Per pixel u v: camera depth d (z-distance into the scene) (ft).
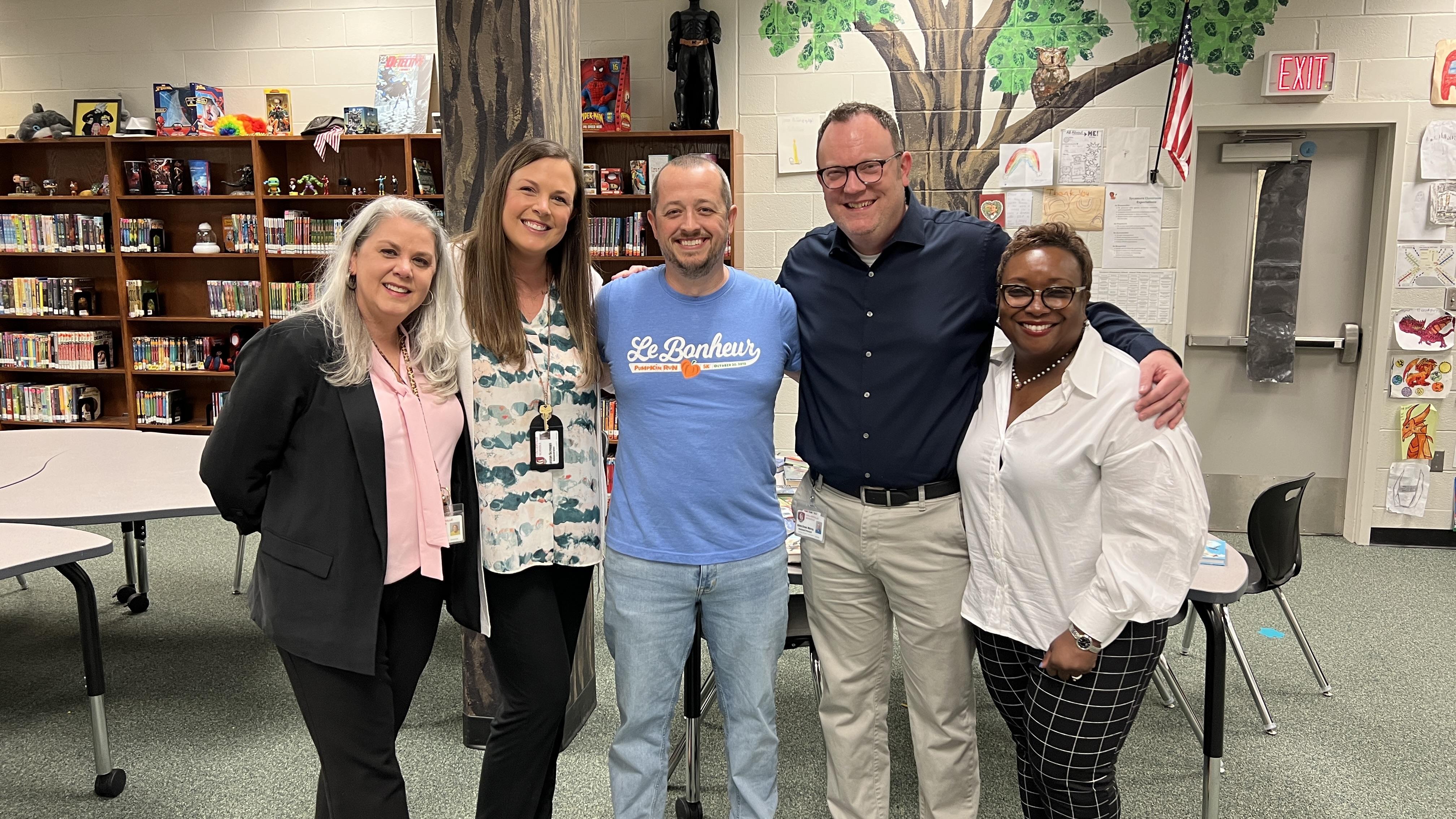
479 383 5.92
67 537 8.04
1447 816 7.88
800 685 10.52
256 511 5.56
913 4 16.37
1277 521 9.18
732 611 6.21
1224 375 16.90
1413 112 15.28
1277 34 15.52
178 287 19.81
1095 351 5.39
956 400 6.22
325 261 5.72
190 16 18.79
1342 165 16.05
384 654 5.58
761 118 16.97
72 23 19.04
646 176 16.93
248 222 18.66
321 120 18.08
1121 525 5.20
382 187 18.43
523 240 5.66
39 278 19.29
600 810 7.95
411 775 8.53
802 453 6.72
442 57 8.48
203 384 19.90
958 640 6.31
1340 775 8.56
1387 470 16.20
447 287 5.76
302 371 5.25
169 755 8.87
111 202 18.75
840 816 6.81
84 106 18.94
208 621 12.37
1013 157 16.43
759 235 17.29
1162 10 15.70
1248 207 16.39
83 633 7.97
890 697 10.17
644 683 6.20
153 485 10.02
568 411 6.16
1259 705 9.40
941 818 6.50
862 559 6.40
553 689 6.14
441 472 5.76
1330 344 16.37
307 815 7.86
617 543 6.19
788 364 6.73
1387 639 11.91
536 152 5.64
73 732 9.32
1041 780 5.76
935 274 6.18
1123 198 16.29
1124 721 5.47
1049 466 5.39
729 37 16.81
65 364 19.39
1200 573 7.47
